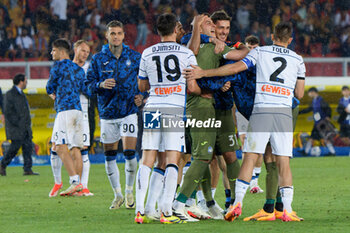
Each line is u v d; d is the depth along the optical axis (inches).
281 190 735.7
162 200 754.2
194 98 751.7
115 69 900.0
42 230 681.6
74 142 1084.5
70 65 1095.6
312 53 2679.6
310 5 2669.8
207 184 776.3
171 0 2591.0
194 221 741.9
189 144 797.2
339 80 2066.9
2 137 1888.5
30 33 2519.7
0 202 991.0
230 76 745.0
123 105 896.3
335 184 1219.2
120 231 660.7
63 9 2551.7
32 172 1578.5
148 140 722.8
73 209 891.4
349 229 665.6
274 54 723.4
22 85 1578.5
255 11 2615.7
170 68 708.7
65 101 1082.7
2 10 2501.2
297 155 2054.6
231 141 787.4
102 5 2561.5
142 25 2566.4
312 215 791.1
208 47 762.8
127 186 898.1
